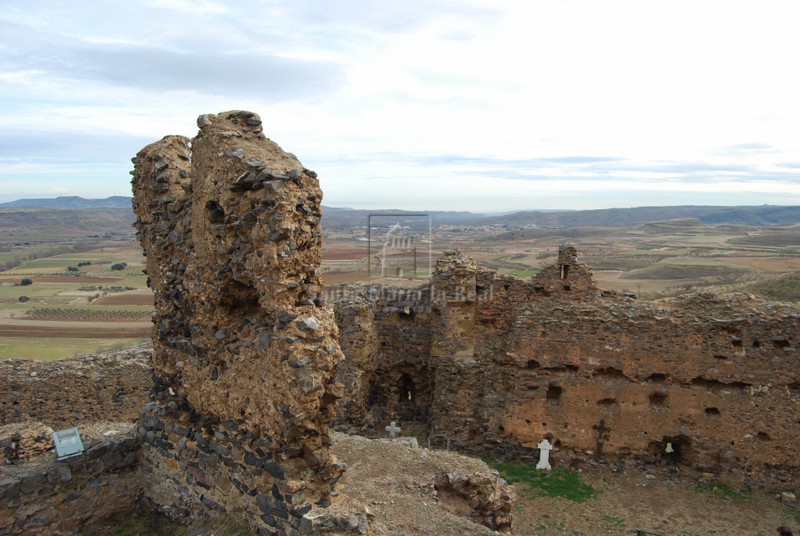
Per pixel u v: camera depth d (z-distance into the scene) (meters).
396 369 27.77
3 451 13.28
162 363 14.00
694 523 18.98
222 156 11.46
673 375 21.81
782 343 20.92
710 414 21.66
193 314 12.83
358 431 24.91
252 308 12.48
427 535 12.08
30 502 12.89
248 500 11.65
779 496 20.52
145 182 14.16
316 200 11.47
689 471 21.84
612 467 22.33
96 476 13.89
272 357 10.98
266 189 10.75
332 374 11.13
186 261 13.01
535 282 25.09
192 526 12.74
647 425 22.12
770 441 21.00
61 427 19.89
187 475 13.20
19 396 19.34
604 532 18.45
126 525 13.73
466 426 24.11
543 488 21.11
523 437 23.23
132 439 14.48
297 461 11.15
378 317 27.58
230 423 12.02
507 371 23.88
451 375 24.31
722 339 21.34
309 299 11.32
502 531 16.31
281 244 10.80
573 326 22.62
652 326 21.89
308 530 10.63
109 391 20.45
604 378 22.52
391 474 15.52
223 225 11.77
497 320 25.33
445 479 15.77
